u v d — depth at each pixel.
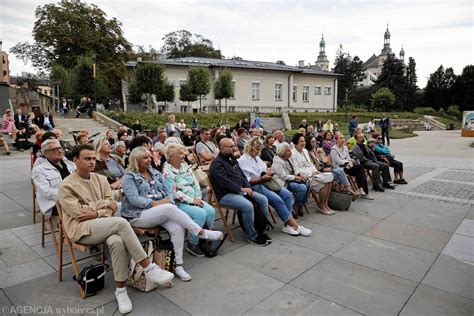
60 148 4.13
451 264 3.83
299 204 5.55
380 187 7.61
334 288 3.28
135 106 28.45
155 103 28.86
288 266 3.76
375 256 4.04
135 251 3.04
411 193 7.41
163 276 3.12
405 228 5.06
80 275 3.10
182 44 54.31
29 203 6.09
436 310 2.92
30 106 23.00
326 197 5.80
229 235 4.56
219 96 28.97
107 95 30.50
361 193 6.83
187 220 3.60
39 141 5.59
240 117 28.34
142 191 3.74
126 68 30.56
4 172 9.13
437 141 22.86
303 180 5.52
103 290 3.23
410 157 14.14
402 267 3.75
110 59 34.03
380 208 6.19
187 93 27.61
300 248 4.29
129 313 2.84
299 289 3.26
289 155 5.55
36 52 34.88
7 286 3.27
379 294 3.18
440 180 8.93
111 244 2.92
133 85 25.75
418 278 3.50
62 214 3.22
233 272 3.61
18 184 7.64
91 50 31.58
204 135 7.77
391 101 47.44
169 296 3.12
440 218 5.57
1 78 23.30
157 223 3.57
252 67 34.44
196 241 4.05
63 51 32.84
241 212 4.42
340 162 6.86
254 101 35.81
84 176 3.38
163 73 25.42
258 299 3.07
